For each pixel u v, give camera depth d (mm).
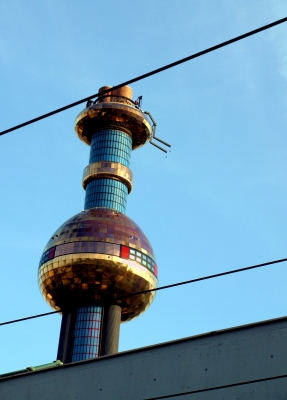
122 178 107562
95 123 111750
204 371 29141
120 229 100188
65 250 97438
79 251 96875
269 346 28219
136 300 98500
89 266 96250
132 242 99375
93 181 107875
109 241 98000
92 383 31672
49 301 100438
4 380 34281
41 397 32656
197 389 28891
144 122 111000
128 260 97312
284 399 26797
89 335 94562
